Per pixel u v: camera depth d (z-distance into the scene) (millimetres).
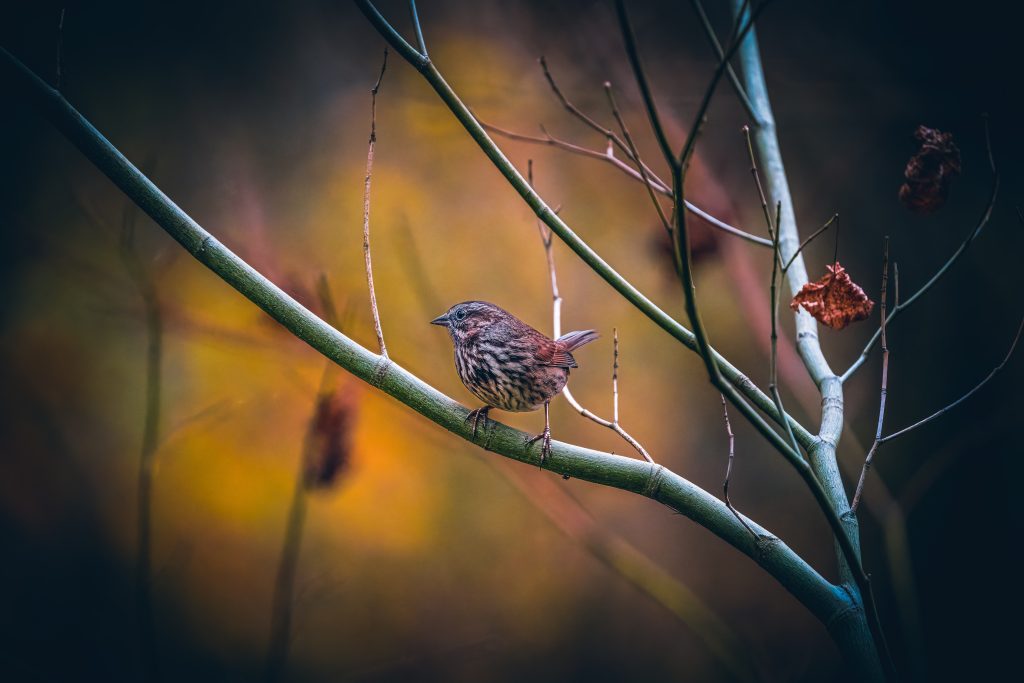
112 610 6801
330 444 4855
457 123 7301
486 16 7477
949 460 6551
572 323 7066
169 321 5984
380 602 6875
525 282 7020
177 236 3227
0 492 6891
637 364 7234
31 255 6812
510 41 7445
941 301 7395
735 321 7105
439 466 6984
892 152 7617
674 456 7258
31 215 6777
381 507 6801
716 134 7395
